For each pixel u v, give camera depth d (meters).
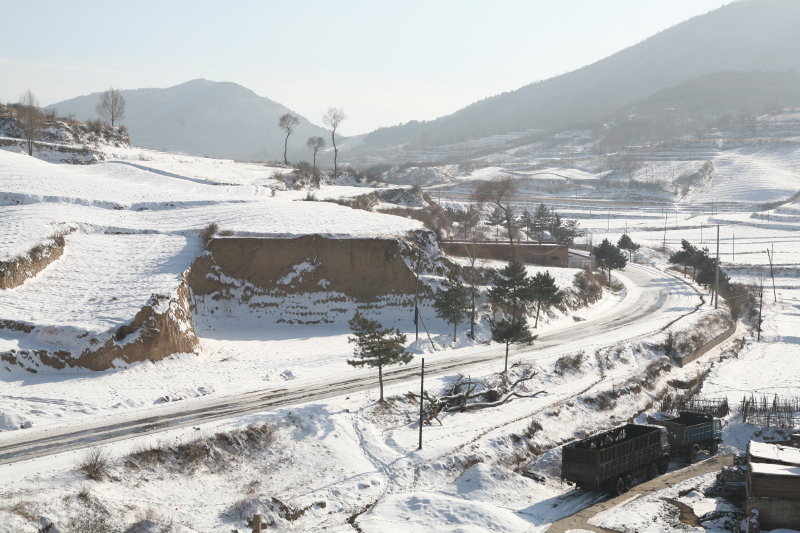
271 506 36.16
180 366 60.09
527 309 86.38
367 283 80.94
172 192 100.38
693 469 47.34
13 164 106.06
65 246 72.38
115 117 165.50
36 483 33.66
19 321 56.50
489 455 47.25
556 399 58.91
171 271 70.38
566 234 155.12
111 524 31.75
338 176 149.62
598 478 40.66
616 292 114.12
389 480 42.50
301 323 77.12
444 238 120.81
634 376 67.31
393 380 58.41
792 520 36.69
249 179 124.19
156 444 39.56
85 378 53.62
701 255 124.44
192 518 34.69
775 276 141.62
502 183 168.25
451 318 75.06
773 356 83.50
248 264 78.31
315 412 48.25
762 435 55.19
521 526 37.00
